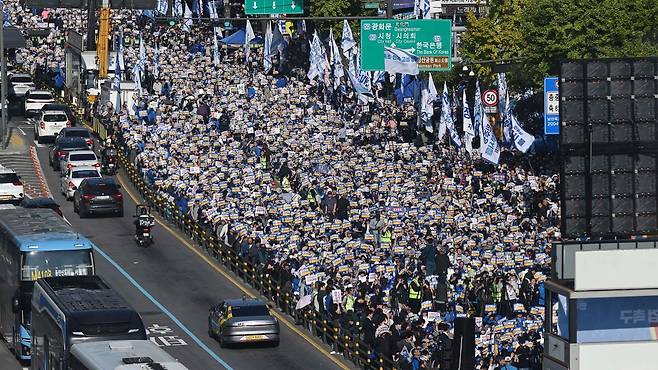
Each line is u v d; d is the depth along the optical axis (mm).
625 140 117688
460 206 184125
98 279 132250
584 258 109312
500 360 129625
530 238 166750
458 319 118188
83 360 110875
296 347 151625
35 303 131875
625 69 117562
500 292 148250
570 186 117438
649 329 110250
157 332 157250
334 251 164125
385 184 198250
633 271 109812
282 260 167625
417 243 165375
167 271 184750
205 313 165625
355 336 144250
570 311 109688
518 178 197500
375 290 150625
